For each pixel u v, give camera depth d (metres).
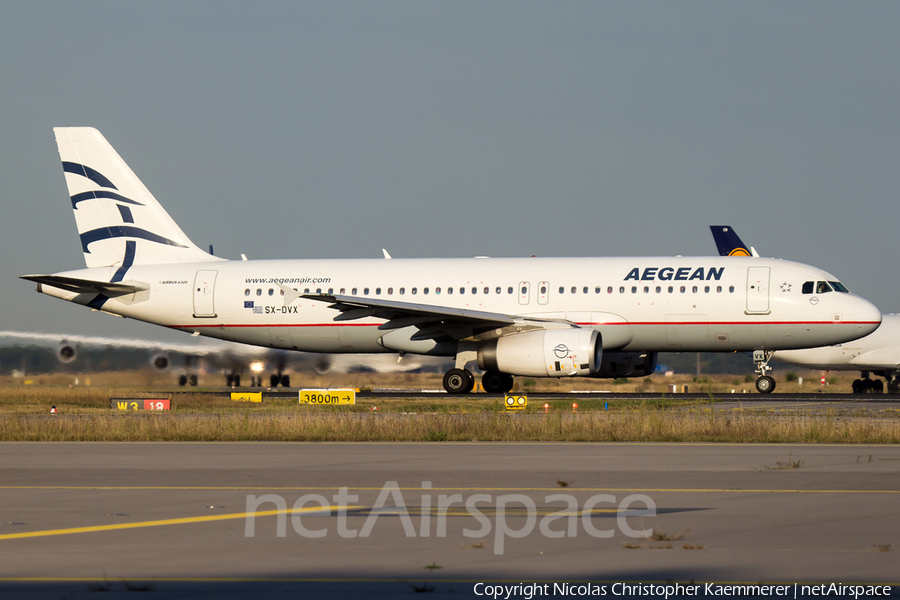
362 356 199.25
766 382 157.62
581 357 140.12
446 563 38.16
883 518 47.28
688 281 146.00
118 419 101.69
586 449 80.06
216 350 196.25
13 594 33.62
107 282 165.00
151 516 48.88
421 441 88.56
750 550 40.09
